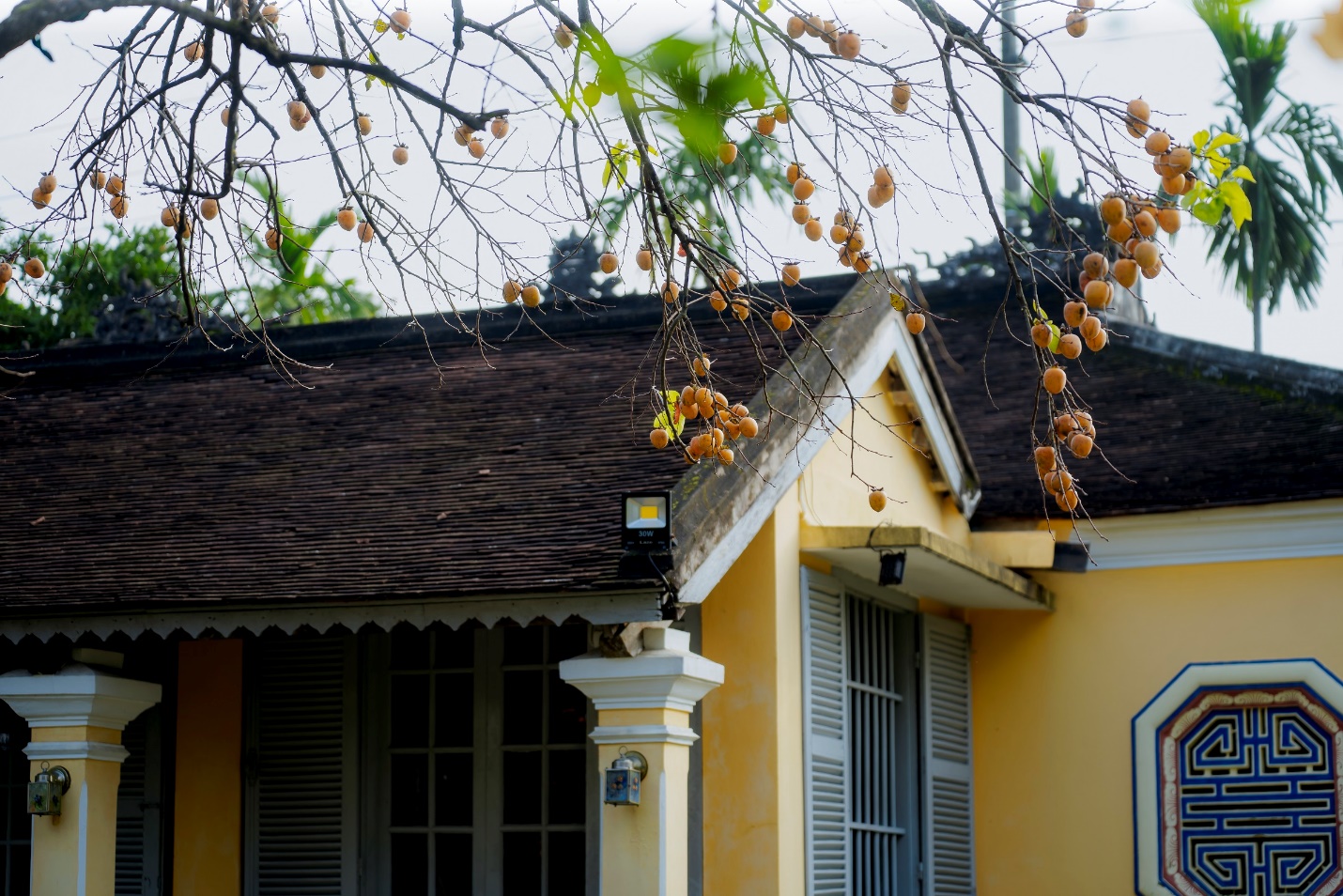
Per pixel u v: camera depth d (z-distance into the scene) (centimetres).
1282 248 2078
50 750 746
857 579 887
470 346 1080
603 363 974
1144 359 1227
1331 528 980
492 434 884
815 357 833
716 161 493
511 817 858
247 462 920
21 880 921
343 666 895
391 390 1009
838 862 825
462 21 556
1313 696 970
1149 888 980
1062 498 451
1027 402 1240
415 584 685
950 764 998
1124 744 1008
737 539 735
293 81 579
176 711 913
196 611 716
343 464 884
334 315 1512
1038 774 1023
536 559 689
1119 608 1026
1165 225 416
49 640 736
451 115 557
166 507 863
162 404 1076
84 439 1028
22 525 869
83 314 1327
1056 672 1032
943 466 985
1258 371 1148
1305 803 962
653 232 552
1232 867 973
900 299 511
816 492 843
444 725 881
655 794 668
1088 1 451
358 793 878
